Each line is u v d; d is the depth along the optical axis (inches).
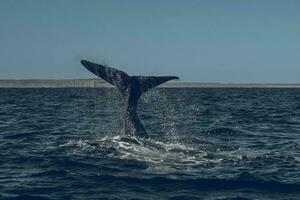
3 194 645.3
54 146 1009.5
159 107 2679.6
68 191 655.8
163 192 650.8
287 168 792.9
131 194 640.4
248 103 3213.6
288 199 623.5
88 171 756.6
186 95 5221.5
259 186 683.4
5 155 906.1
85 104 2965.1
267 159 861.8
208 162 809.5
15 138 1168.2
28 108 2471.7
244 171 754.2
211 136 1209.4
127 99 904.3
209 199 621.3
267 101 3575.3
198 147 933.2
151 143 890.1
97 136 1178.0
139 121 912.9
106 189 663.8
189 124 1546.5
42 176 738.2
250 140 1151.0
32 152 934.4
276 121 1697.8
